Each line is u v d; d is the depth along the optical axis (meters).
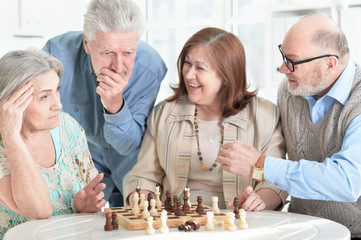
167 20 4.22
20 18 4.00
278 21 3.70
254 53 4.70
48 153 1.81
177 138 2.04
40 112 1.63
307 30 1.79
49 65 1.64
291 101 2.00
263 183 1.94
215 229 1.47
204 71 1.94
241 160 1.75
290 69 1.83
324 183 1.67
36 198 1.60
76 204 1.75
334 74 1.81
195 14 4.58
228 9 4.02
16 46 4.03
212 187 2.01
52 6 4.09
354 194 1.68
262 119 2.02
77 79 2.32
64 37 2.38
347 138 1.74
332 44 1.78
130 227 1.46
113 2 1.89
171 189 2.01
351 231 1.87
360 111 1.75
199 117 2.06
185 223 1.47
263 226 1.50
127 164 2.39
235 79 1.98
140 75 2.19
